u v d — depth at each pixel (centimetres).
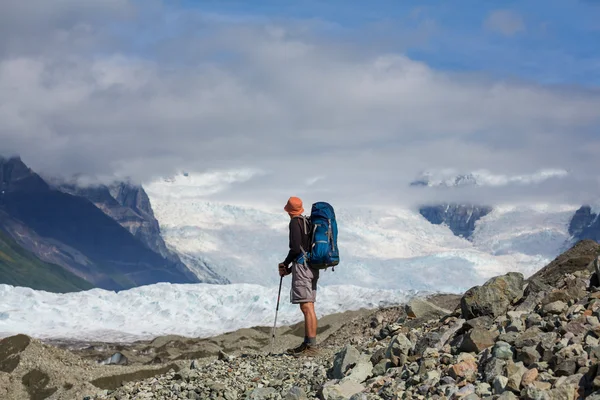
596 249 1189
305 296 1109
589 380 638
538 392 630
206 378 1007
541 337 756
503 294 954
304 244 1105
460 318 976
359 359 913
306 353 1102
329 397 811
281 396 877
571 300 884
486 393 694
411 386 777
